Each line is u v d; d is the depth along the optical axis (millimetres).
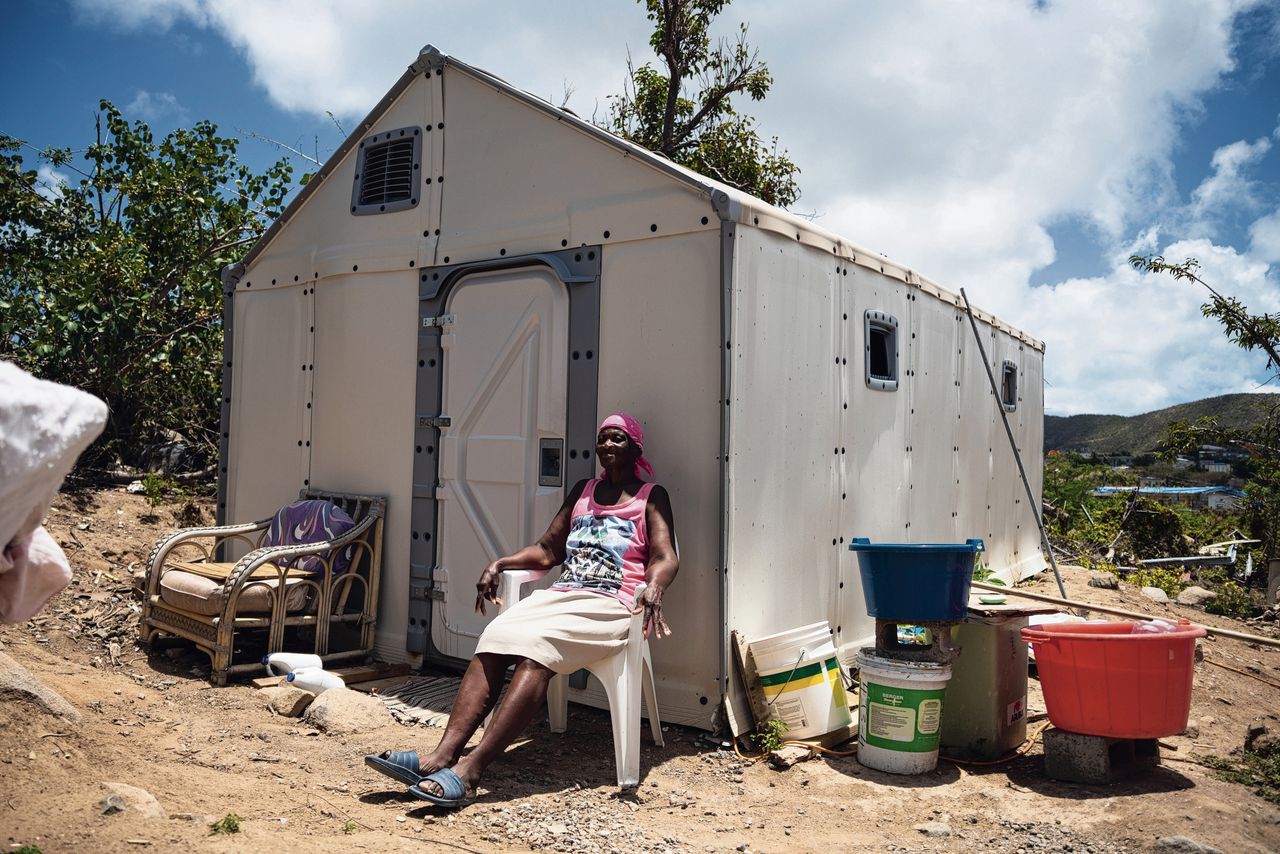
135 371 9297
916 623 4375
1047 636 4262
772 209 4914
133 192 9695
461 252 5570
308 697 4770
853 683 5449
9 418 1796
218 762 3871
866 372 5973
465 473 5512
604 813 3646
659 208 4781
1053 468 19203
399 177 5934
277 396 6570
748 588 4691
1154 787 4168
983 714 4625
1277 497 13875
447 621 5531
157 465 9883
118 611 6051
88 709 4305
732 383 4547
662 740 4465
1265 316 12992
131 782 3361
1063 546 14562
